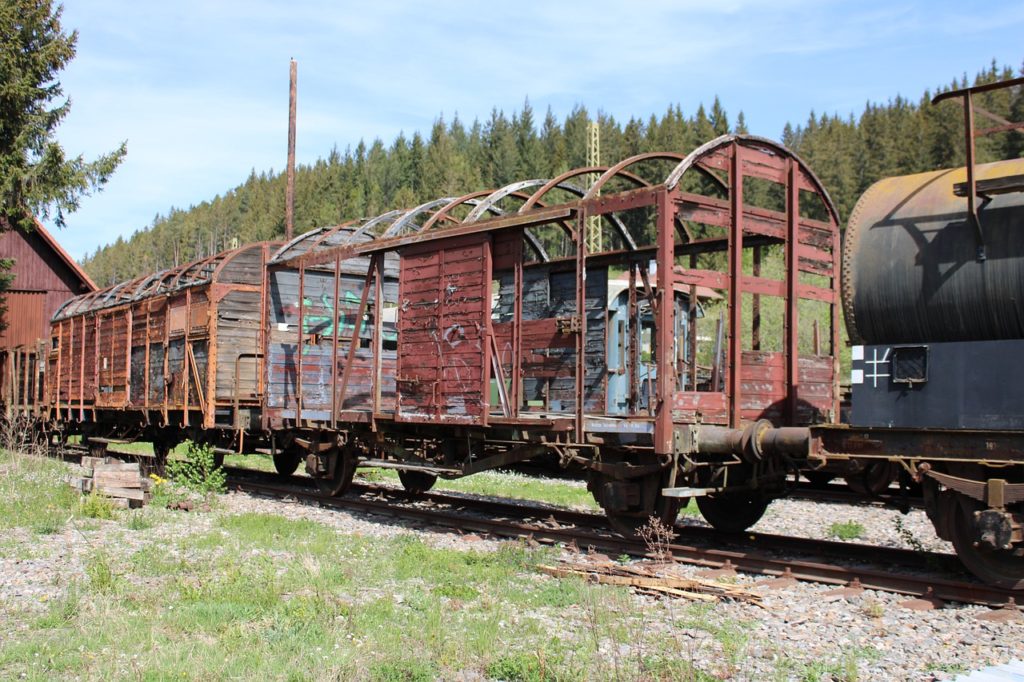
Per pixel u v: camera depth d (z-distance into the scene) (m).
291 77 26.73
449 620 7.16
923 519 12.99
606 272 13.76
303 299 15.75
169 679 5.60
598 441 10.16
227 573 8.38
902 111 96.81
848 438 8.80
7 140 27.20
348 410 15.02
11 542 9.80
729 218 10.34
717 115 118.06
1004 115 68.31
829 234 11.70
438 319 12.12
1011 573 7.81
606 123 123.62
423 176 115.50
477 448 12.57
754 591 8.09
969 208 8.02
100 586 7.82
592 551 9.80
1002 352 7.84
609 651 6.38
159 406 18.61
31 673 5.77
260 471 19.42
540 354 13.18
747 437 9.51
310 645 6.40
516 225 10.91
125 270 164.00
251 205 132.88
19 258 34.44
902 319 8.55
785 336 11.07
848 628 7.07
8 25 26.42
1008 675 5.78
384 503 13.52
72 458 23.61
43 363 26.84
